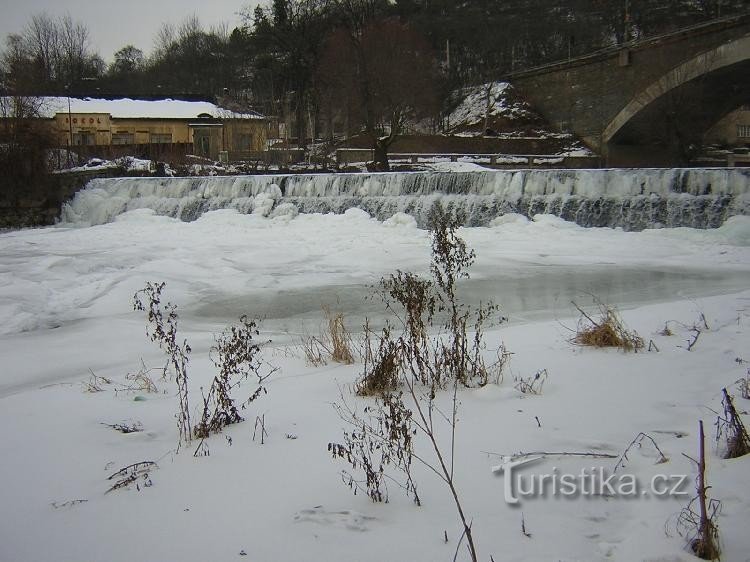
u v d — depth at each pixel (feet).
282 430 18.97
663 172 83.92
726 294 43.19
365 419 19.36
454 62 239.50
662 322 32.30
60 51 258.98
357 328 37.73
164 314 43.39
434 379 23.09
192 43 292.40
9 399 23.82
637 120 176.24
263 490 15.02
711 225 78.48
